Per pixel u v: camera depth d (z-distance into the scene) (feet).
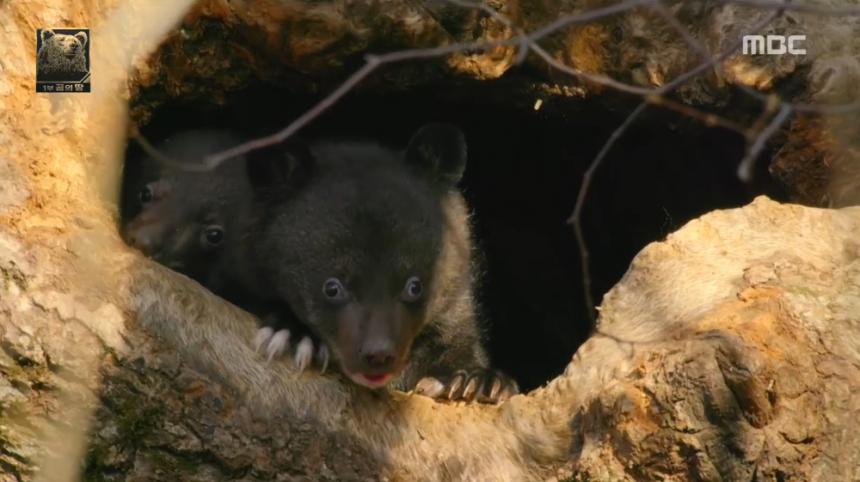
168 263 36.55
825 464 28.09
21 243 28.50
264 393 29.45
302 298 33.58
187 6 33.99
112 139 32.58
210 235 37.06
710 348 27.89
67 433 27.89
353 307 32.81
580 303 47.19
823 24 35.83
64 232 29.17
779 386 27.73
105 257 29.40
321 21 34.86
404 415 30.55
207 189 37.45
